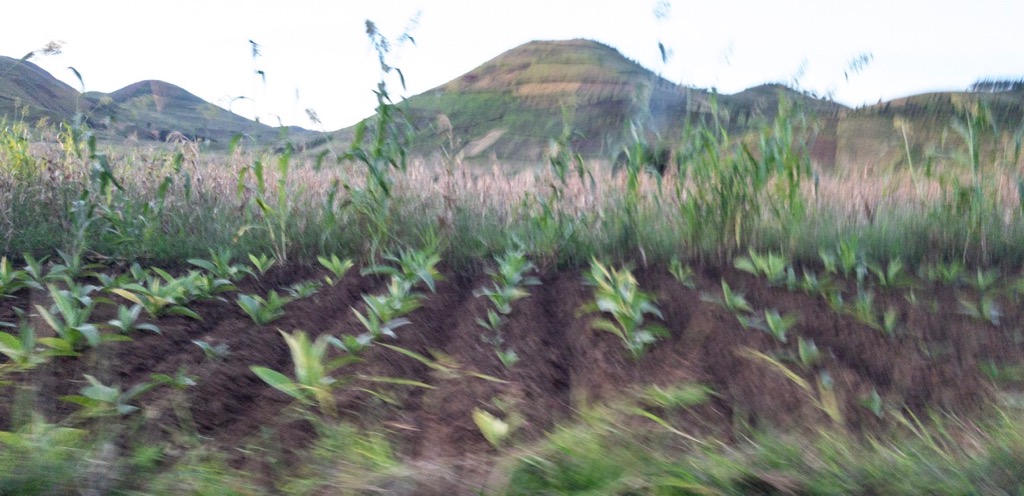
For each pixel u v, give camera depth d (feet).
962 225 17.39
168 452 7.34
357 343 10.59
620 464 6.93
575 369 10.66
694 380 9.86
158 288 12.51
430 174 20.90
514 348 11.51
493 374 10.27
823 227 17.74
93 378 8.54
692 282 14.97
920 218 18.16
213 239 18.22
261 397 9.36
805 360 10.42
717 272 16.17
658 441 7.73
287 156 16.80
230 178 21.59
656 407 8.94
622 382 9.90
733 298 12.98
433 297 14.58
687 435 7.88
